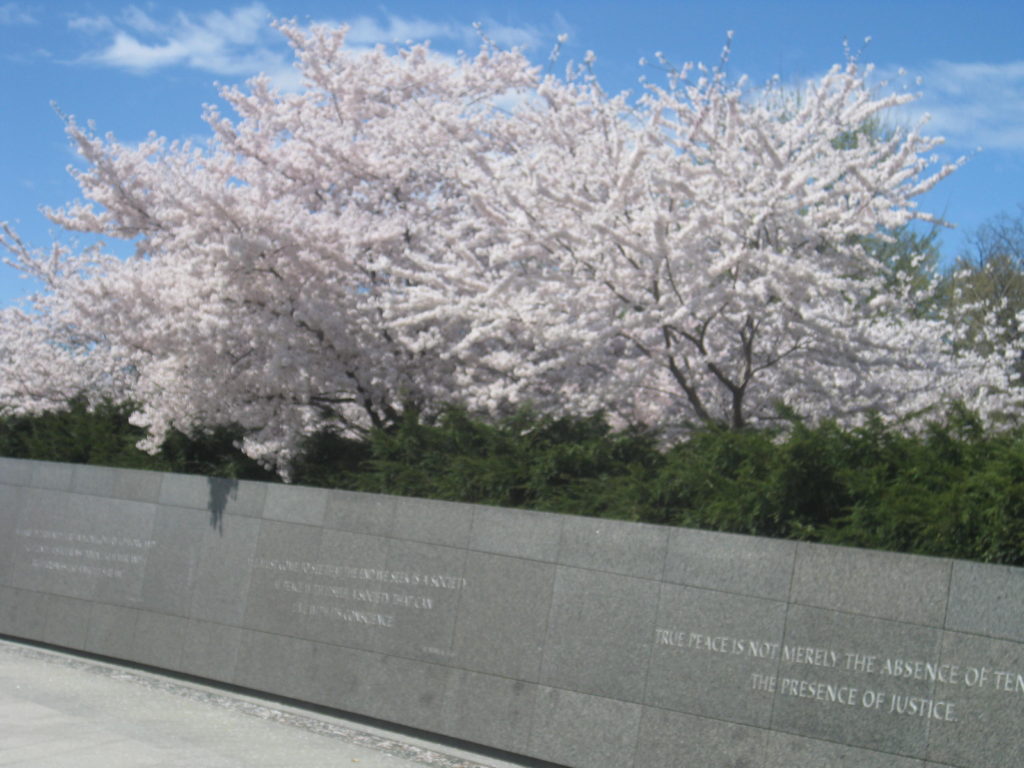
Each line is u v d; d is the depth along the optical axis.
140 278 13.71
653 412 12.86
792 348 11.52
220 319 12.99
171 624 12.62
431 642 10.32
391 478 12.23
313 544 11.49
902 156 11.42
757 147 11.60
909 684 7.58
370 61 16.86
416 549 10.63
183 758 8.54
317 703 11.09
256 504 12.12
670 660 8.74
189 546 12.66
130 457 15.38
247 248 12.70
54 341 18.70
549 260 12.27
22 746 8.49
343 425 14.89
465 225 14.23
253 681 11.68
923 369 12.52
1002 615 7.29
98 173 14.19
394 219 14.37
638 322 11.08
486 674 9.85
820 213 11.54
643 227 11.29
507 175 12.43
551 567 9.62
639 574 9.06
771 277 10.52
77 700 10.66
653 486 9.93
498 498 11.10
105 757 8.34
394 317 13.71
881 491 8.53
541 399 12.81
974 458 8.54
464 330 13.95
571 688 9.27
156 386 14.71
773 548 8.38
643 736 8.78
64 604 13.84
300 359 13.02
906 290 14.45
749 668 8.32
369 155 15.45
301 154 15.62
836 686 7.89
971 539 7.86
